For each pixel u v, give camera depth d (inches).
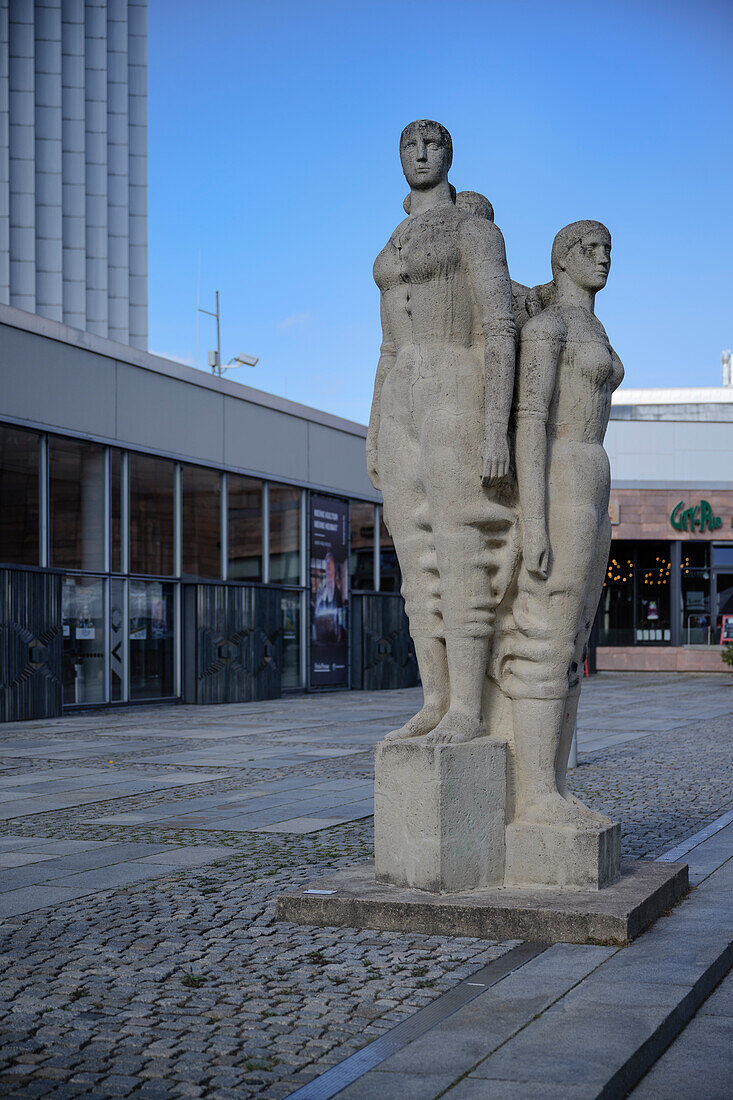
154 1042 180.4
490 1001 194.9
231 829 387.2
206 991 205.0
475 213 272.8
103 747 680.4
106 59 2566.4
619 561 1841.8
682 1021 193.9
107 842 364.8
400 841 256.7
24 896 285.3
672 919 252.4
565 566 259.4
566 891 252.7
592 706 1036.5
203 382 1111.0
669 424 1876.2
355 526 1385.3
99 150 2549.2
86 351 963.3
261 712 973.8
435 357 262.5
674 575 1822.1
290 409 1247.5
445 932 240.5
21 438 903.7
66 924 255.9
